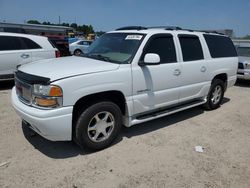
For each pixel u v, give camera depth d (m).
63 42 15.80
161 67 4.62
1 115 5.49
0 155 3.83
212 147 4.37
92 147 3.96
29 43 8.52
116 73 3.97
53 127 3.48
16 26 18.72
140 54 4.30
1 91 7.82
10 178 3.29
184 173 3.55
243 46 11.91
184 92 5.25
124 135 4.71
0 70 7.97
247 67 10.06
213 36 6.17
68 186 3.18
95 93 3.78
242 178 3.49
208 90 6.02
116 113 4.12
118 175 3.45
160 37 4.70
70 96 3.52
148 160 3.85
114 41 4.80
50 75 3.52
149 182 3.32
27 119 3.62
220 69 6.20
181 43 5.14
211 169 3.68
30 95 3.62
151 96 4.55
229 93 8.81
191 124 5.43
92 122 3.94
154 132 4.90
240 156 4.10
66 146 4.18
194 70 5.37
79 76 3.59
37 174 3.40
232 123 5.60
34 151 3.99
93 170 3.54
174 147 4.30
